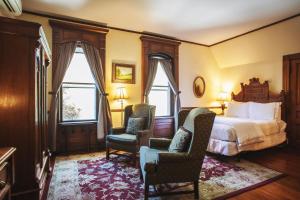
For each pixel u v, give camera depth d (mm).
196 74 5840
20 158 1936
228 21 4219
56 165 3350
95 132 4406
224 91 6148
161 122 5195
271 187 2586
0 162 1098
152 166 2094
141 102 4918
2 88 1893
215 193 2393
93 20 4180
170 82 5316
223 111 6074
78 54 4359
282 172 3102
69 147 4148
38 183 2002
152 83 5062
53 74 3980
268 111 4574
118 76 4648
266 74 5109
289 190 2506
